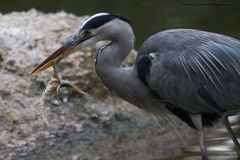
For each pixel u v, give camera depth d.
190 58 12.23
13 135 13.66
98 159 13.03
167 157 13.02
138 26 19.69
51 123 14.15
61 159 13.07
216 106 12.41
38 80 14.71
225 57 12.27
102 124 14.48
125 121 14.67
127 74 12.47
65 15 16.95
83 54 15.14
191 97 12.34
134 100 12.67
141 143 13.77
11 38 15.55
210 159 12.70
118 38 12.23
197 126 12.70
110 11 21.12
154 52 12.37
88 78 15.01
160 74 12.27
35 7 21.64
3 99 14.20
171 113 13.00
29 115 14.14
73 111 14.58
